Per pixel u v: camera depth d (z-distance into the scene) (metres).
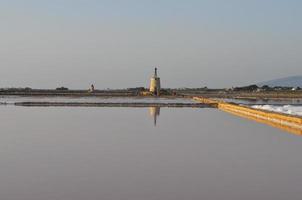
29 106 56.22
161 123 32.41
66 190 11.83
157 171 14.38
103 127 29.20
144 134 25.03
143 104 60.41
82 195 11.34
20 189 11.94
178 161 16.16
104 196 11.25
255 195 11.38
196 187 12.21
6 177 13.41
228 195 11.38
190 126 30.00
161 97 100.94
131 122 33.12
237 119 36.66
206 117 38.75
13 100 76.12
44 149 19.08
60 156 17.20
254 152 18.23
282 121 32.38
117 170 14.50
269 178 13.32
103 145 20.34
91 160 16.38
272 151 18.52
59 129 27.78
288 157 17.02
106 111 46.78
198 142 21.44
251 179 13.19
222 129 28.11
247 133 25.64
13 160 16.33
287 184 12.54
